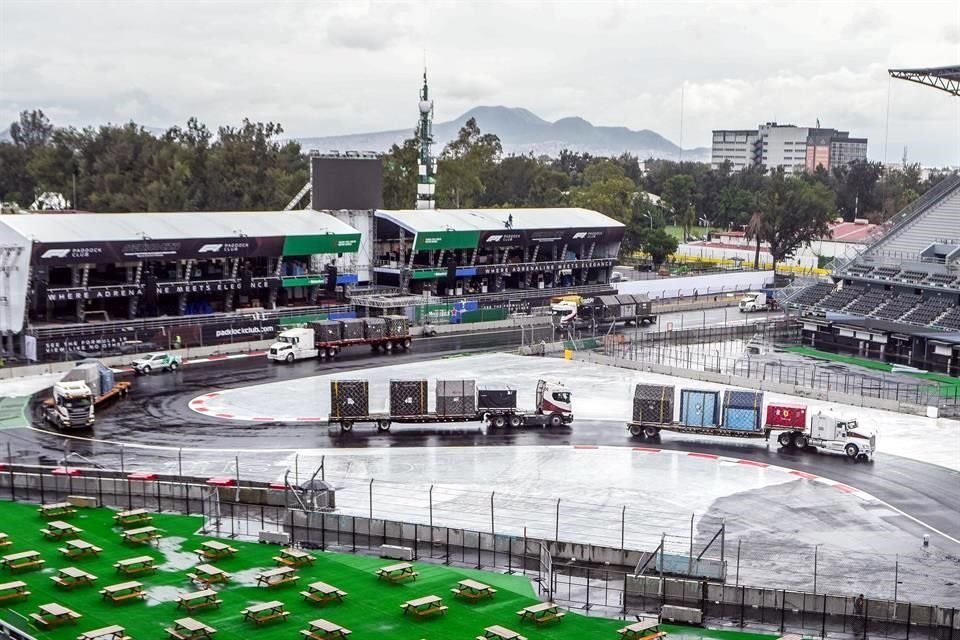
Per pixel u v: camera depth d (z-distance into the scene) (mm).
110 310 121562
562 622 43656
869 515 58969
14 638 41031
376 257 144125
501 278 150000
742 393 73750
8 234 104688
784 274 190125
